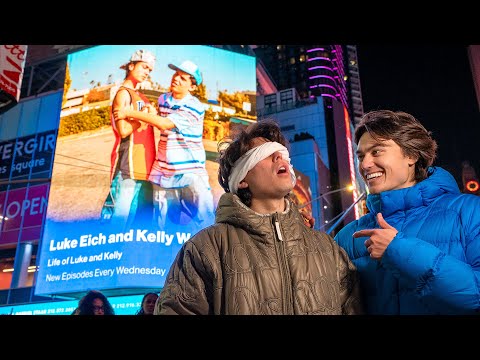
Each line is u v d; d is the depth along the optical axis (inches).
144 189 839.1
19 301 840.9
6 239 914.7
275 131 85.4
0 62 269.0
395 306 76.2
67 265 780.6
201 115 927.0
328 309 69.8
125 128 895.1
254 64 1023.6
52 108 1029.2
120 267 756.6
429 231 76.5
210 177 870.4
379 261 79.0
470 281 64.7
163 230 797.9
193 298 71.1
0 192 965.2
